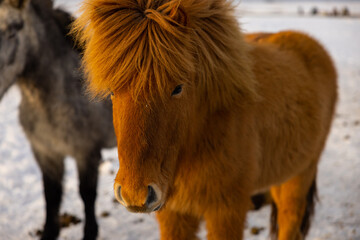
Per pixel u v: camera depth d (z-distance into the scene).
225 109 2.74
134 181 2.14
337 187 6.37
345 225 5.16
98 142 4.75
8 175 7.03
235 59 2.67
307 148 3.69
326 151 8.14
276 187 4.14
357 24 39.88
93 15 2.24
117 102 2.23
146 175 2.16
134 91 2.13
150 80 2.12
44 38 4.38
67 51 4.53
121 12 2.18
